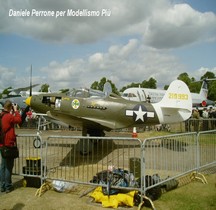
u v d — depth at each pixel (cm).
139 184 474
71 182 507
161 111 1101
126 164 775
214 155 778
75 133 1562
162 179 521
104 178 494
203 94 4138
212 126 1570
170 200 481
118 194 465
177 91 1136
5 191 527
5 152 506
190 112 1129
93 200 478
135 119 1066
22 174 549
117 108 1057
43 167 556
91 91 1087
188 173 617
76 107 1066
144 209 443
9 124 512
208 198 491
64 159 820
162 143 655
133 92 2850
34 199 485
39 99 1129
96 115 1057
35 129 1761
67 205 457
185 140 663
